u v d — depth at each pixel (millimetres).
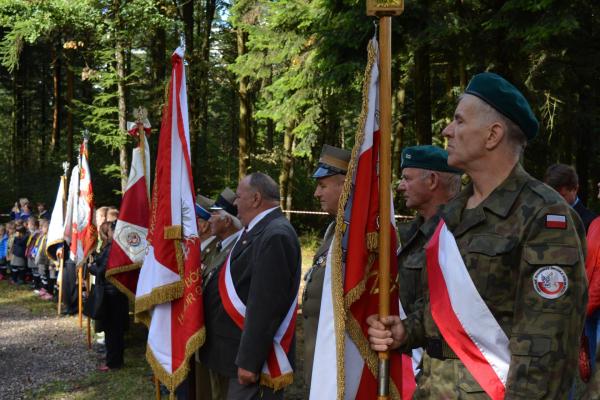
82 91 27375
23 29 12172
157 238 3754
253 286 3223
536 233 1540
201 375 4039
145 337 8156
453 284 1644
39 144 31016
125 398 5723
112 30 12602
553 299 1490
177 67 4027
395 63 12438
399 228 3111
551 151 12078
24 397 5816
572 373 1509
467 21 8586
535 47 8438
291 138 19250
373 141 2189
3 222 22344
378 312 2143
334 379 2115
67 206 9859
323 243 3387
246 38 18953
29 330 8820
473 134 1693
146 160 5676
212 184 22094
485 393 1591
